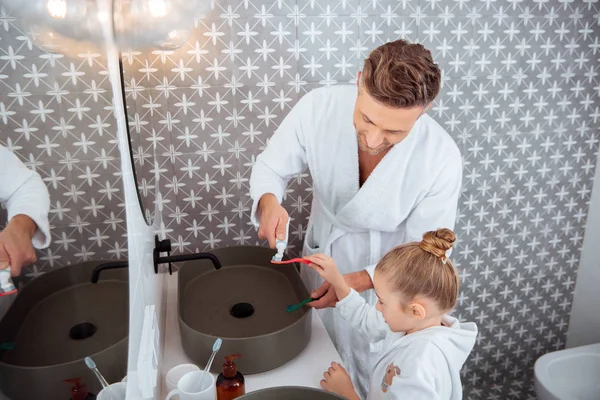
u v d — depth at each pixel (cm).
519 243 201
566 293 217
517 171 188
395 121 101
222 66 147
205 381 96
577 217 203
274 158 135
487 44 166
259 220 133
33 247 34
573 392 191
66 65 43
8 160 31
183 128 150
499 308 212
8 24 31
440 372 98
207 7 140
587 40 175
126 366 59
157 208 149
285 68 152
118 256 57
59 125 40
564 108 183
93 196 48
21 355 34
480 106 174
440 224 128
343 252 142
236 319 124
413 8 156
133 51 114
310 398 89
